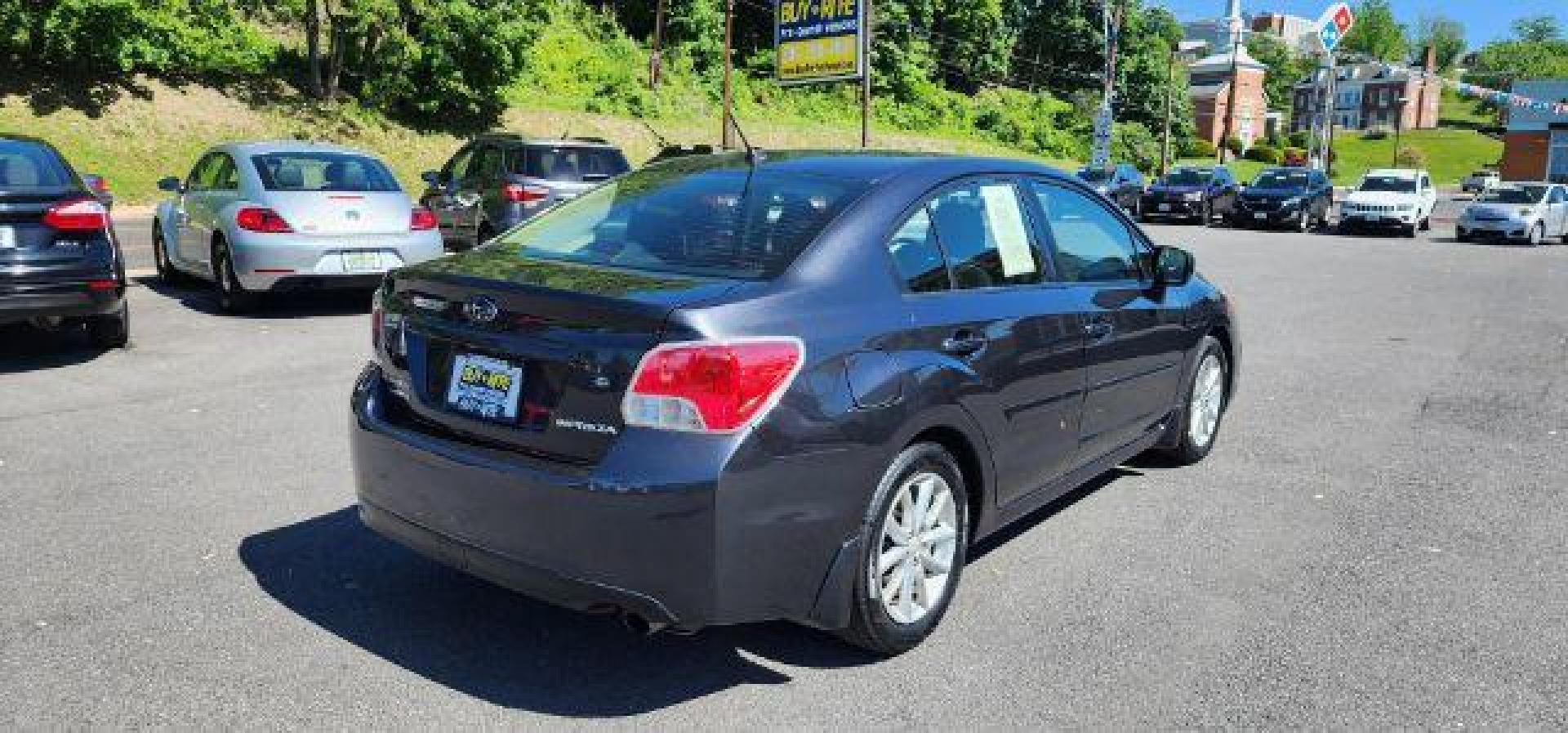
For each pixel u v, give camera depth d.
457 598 4.12
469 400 3.49
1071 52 78.81
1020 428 4.18
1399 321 11.98
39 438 6.09
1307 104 150.75
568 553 3.19
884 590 3.60
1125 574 4.45
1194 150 82.81
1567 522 5.14
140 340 8.98
